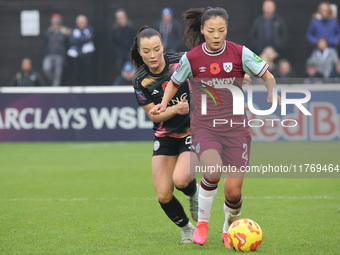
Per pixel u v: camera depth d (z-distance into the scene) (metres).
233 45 19.66
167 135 21.23
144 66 21.38
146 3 68.31
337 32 62.38
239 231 18.88
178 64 20.06
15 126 55.78
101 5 68.12
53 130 55.59
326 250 19.17
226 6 67.62
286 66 59.66
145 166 41.16
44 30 69.56
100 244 20.58
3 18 69.56
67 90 55.31
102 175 37.62
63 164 42.59
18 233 22.47
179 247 19.89
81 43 65.31
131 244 20.53
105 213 26.42
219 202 28.66
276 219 24.53
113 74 68.00
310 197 29.86
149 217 25.48
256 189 32.34
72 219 25.11
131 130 55.25
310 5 67.44
